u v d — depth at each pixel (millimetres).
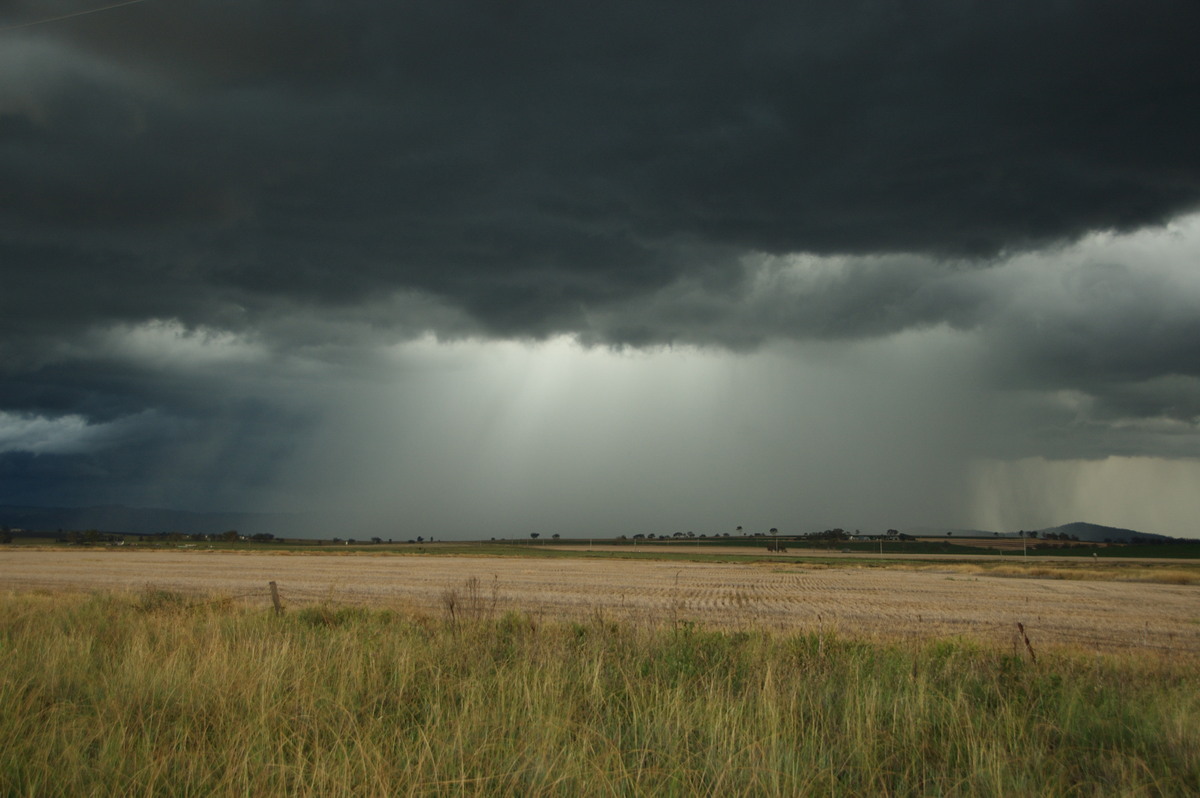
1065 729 8039
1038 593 41812
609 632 13406
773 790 6008
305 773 6359
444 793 5898
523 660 9953
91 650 11141
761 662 11102
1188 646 21234
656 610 28562
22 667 9562
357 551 136625
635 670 10078
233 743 6871
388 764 6273
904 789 6379
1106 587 47500
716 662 10992
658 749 6859
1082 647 19656
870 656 12203
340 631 13844
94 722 7594
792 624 24531
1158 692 9828
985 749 7145
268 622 15453
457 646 11398
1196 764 6996
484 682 9117
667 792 6098
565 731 7254
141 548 142000
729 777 6289
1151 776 6668
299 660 10070
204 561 75688
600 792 5871
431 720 7727
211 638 11688
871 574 62531
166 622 14797
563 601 31984
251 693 8344
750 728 7453
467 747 6855
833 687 9375
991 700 9430
